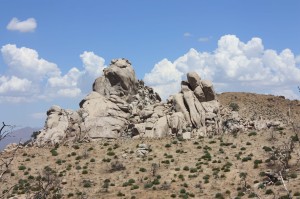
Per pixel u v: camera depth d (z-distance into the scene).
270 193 56.38
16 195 59.94
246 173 66.31
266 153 73.31
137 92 107.69
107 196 61.78
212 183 64.50
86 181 68.25
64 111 95.50
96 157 79.25
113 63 108.31
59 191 61.91
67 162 77.25
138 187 65.06
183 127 88.88
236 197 56.91
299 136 77.94
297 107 137.62
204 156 75.06
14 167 75.38
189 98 93.75
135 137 88.31
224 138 84.88
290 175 62.09
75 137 89.69
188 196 60.00
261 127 91.81
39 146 86.94
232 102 143.38
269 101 146.50
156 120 91.38
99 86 103.69
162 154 78.38
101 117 92.75
